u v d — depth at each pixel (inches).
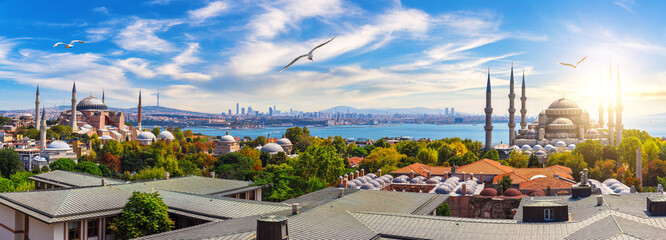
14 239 2593.5
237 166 6628.9
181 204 2664.9
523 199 2856.8
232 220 2194.9
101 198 2689.5
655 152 7253.9
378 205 2694.4
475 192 4116.6
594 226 1911.9
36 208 2425.0
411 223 2149.4
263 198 3767.2
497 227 2026.3
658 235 1744.6
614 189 4333.2
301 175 5369.1
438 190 3846.0
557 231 1923.0
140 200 2492.6
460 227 2058.3
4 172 6397.6
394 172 5452.8
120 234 2481.5
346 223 2132.1
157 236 1955.0
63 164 6678.2
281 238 1721.2
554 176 4945.9
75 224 2440.9
